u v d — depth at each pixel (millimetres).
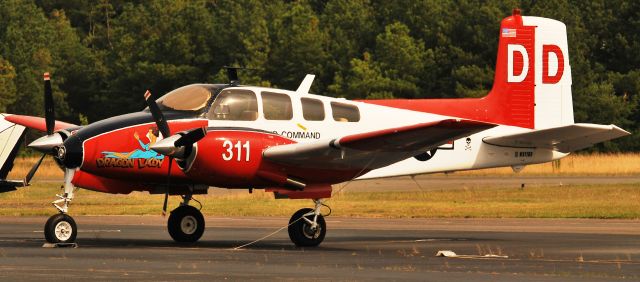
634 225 75750
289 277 43344
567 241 62250
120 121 57781
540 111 73375
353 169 59594
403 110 66562
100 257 50531
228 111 58719
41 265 46656
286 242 62500
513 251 55750
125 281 41500
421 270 46156
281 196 58719
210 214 88625
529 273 45219
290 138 60219
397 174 66562
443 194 112938
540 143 71062
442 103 69500
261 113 59469
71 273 43750
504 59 73188
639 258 51875
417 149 58406
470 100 71250
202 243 61219
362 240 63750
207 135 55844
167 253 53125
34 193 115125
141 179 58062
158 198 107312
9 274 43312
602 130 68062
